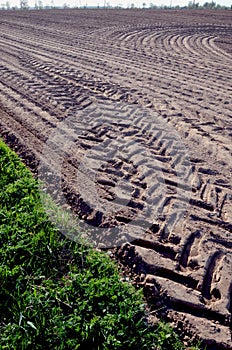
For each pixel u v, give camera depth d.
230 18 22.36
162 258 3.45
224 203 4.29
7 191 4.07
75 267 3.25
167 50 12.81
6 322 2.76
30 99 7.37
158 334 2.71
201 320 2.86
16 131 5.97
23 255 3.31
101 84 8.49
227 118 6.71
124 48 13.09
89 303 2.84
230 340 2.72
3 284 3.00
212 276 3.26
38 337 2.60
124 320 2.71
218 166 5.06
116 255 3.55
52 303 2.90
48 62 10.45
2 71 9.34
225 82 9.05
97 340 2.61
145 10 29.00
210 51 12.75
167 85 8.61
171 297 3.05
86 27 18.44
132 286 3.12
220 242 3.66
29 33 16.33
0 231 3.44
